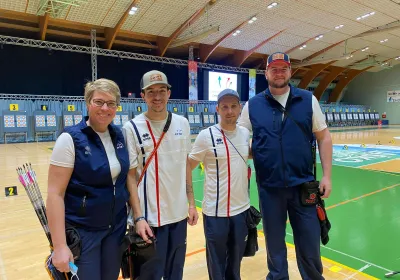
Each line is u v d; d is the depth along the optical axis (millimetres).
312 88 24422
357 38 16547
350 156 7957
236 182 1807
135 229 1483
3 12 10258
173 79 16672
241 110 2010
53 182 1235
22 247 2627
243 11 11734
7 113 10727
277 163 1726
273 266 1812
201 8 11109
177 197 1633
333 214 3504
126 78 15164
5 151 8445
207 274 2201
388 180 5230
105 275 1382
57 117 11719
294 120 1735
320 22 13641
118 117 12547
